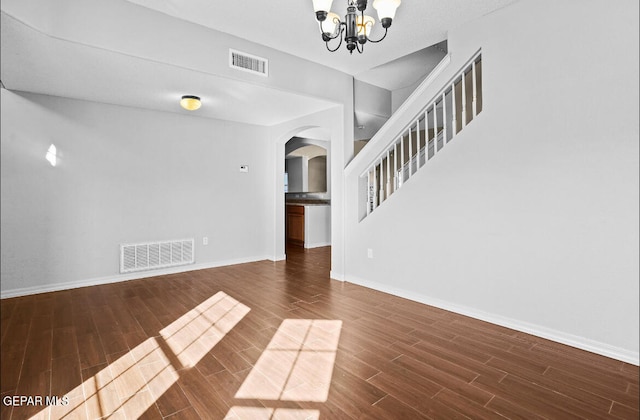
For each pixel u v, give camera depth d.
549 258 2.50
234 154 5.12
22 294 3.57
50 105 3.68
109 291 3.74
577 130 2.34
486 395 1.84
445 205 3.15
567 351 2.33
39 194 3.65
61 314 3.04
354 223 4.11
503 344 2.45
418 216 3.39
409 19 2.90
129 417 1.67
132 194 4.23
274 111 4.47
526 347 2.40
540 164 2.52
